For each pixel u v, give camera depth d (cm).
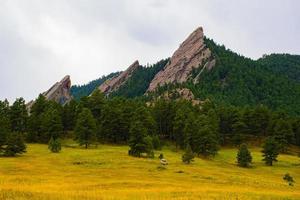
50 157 9669
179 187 5950
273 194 5341
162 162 9244
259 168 10869
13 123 13725
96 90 15738
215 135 12800
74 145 12662
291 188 7244
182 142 13300
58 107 15050
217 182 7231
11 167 8081
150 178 7338
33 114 13662
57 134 12888
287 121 14775
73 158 9594
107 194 4512
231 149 13862
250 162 11050
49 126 12912
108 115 13512
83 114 12338
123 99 16600
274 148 11450
